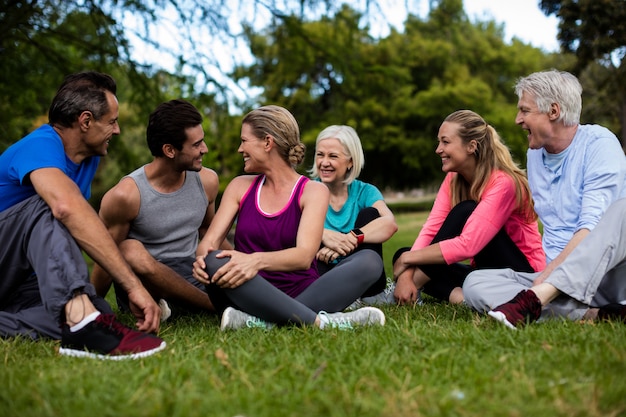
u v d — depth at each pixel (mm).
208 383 1921
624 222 2816
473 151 3670
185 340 2693
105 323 2504
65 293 2547
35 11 9633
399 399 1746
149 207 3422
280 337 2572
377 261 3180
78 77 3066
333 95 22531
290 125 3141
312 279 3195
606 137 3287
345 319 2918
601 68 12766
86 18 10219
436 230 4023
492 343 2338
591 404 1675
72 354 2500
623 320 2783
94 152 3139
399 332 2557
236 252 2877
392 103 26766
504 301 2979
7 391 1880
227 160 22719
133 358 2387
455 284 3842
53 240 2625
